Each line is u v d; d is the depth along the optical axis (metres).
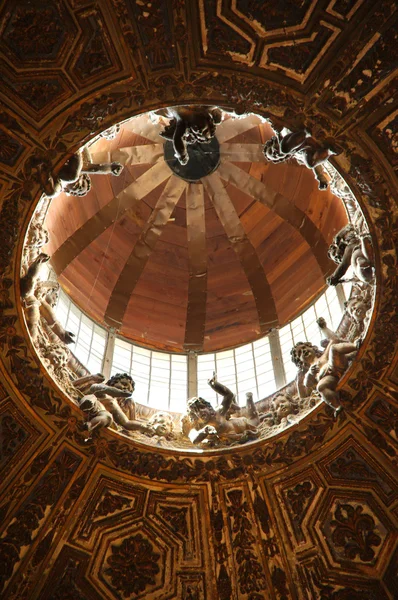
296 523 15.53
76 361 16.53
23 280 14.51
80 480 15.45
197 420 16.06
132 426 15.77
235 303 20.23
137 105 13.27
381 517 15.16
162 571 15.51
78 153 13.85
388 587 14.79
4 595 14.65
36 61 12.26
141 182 20.67
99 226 19.97
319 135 13.65
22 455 15.13
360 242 15.04
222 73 12.89
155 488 15.67
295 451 15.54
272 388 17.59
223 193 21.05
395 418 15.08
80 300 18.78
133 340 19.28
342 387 15.28
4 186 13.59
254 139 20.56
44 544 15.14
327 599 15.09
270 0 11.84
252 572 15.42
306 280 19.34
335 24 12.07
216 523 15.70
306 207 19.89
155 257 20.70
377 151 13.67
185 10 11.97
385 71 12.69
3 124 12.98
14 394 14.84
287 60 12.63
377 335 14.93
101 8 11.85
